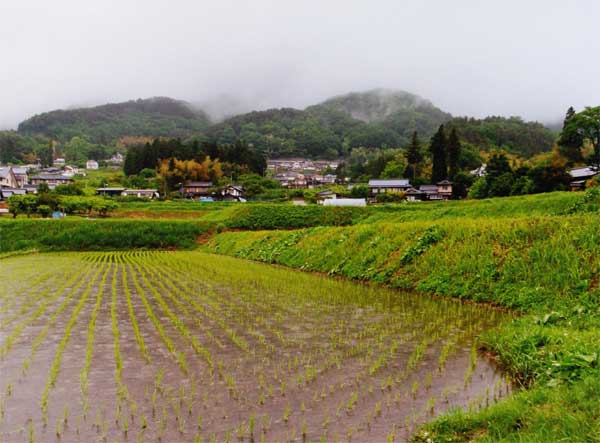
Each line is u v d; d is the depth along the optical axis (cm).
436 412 695
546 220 1650
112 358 956
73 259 3412
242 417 677
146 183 11550
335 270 2262
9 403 732
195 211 7094
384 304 1511
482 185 6812
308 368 886
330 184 13812
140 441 607
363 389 784
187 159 12838
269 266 2794
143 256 3666
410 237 2088
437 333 1139
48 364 923
